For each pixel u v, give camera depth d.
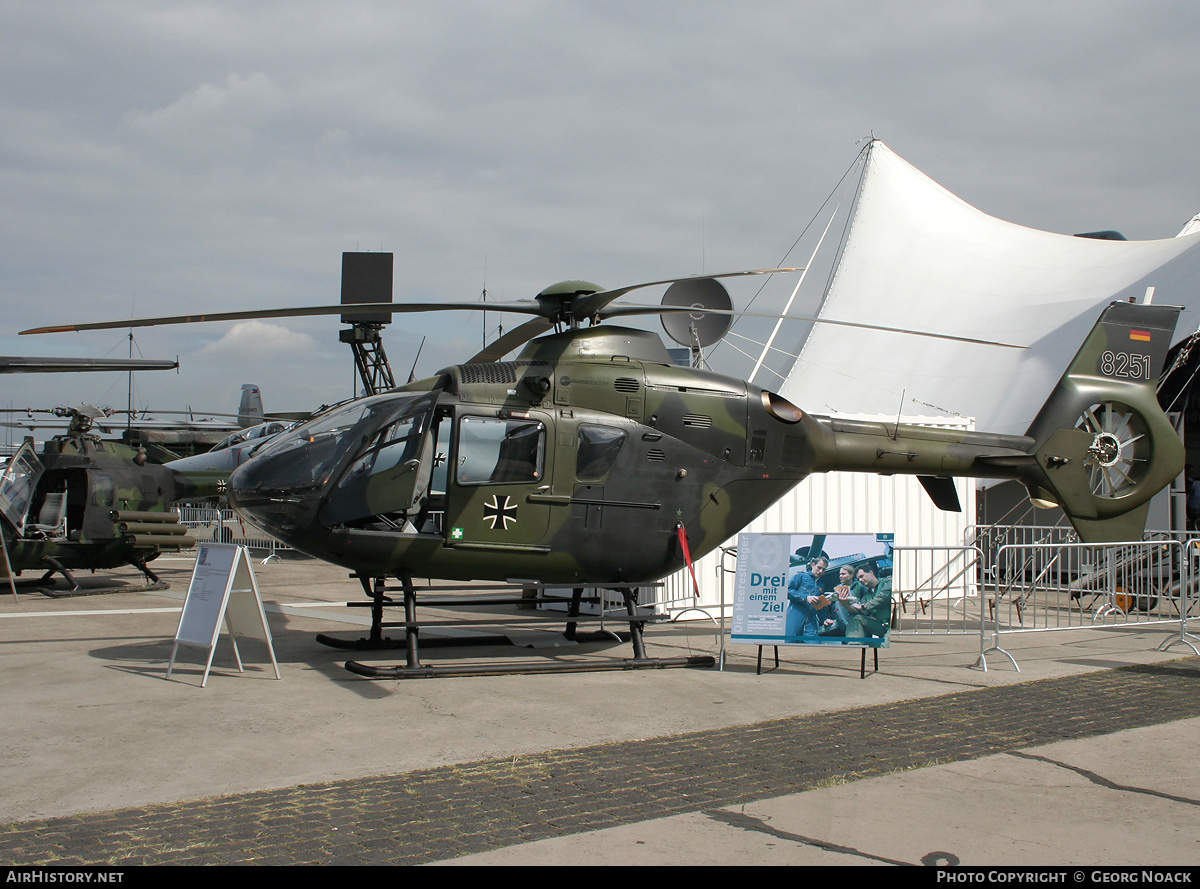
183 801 5.65
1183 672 10.21
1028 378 26.94
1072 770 6.43
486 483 9.91
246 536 30.81
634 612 10.70
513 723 7.72
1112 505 13.41
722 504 11.02
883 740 7.22
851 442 12.07
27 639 12.02
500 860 4.71
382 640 11.29
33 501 17.62
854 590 9.85
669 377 10.81
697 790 5.91
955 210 36.72
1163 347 13.79
